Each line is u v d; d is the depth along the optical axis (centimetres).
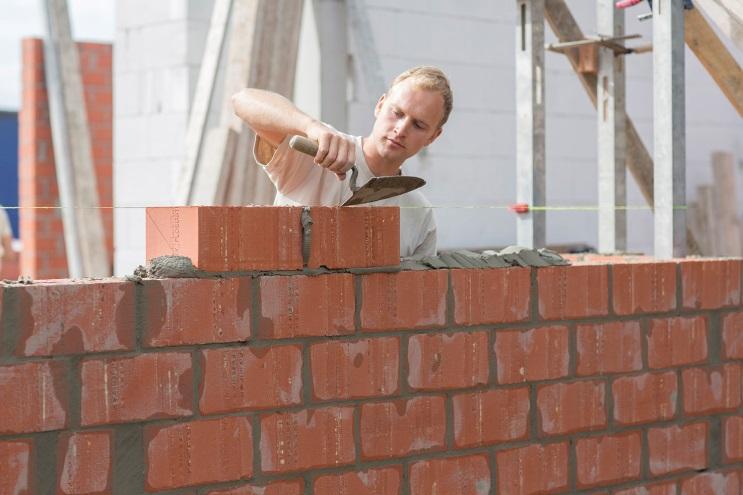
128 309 256
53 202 1070
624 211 509
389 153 317
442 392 308
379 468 297
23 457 244
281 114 285
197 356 267
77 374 250
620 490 347
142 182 791
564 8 513
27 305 243
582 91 877
